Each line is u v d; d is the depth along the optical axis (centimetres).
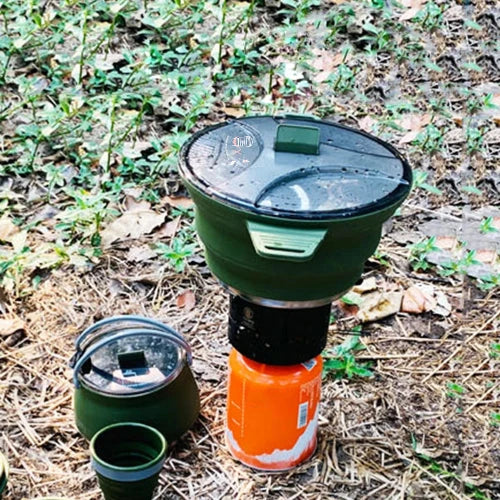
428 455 207
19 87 335
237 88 351
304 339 180
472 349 245
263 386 186
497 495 198
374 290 263
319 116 352
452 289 270
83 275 263
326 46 399
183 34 389
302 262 161
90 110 329
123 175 307
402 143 342
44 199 296
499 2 432
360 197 160
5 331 237
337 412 219
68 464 200
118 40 384
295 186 163
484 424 218
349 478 199
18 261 258
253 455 197
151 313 251
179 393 196
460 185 322
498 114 363
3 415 213
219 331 246
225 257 167
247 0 421
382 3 423
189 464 200
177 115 339
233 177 164
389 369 236
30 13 377
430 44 404
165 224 288
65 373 227
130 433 182
